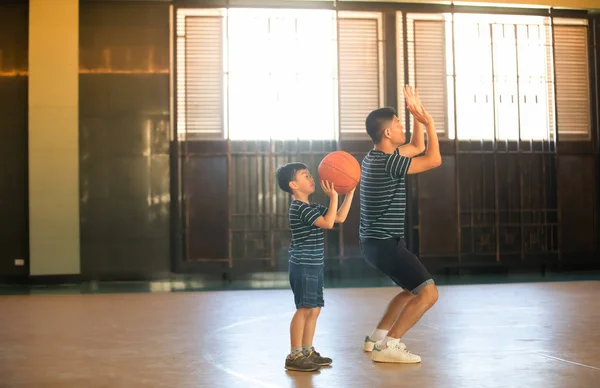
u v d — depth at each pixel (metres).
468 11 9.43
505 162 9.52
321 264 3.66
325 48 9.23
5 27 8.86
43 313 5.98
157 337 4.64
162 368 3.60
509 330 4.72
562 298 6.66
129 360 3.83
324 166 3.67
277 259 9.12
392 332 3.65
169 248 8.98
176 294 7.54
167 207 9.00
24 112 8.88
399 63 9.30
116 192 8.93
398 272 3.63
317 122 9.20
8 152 8.86
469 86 9.47
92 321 5.47
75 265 8.79
